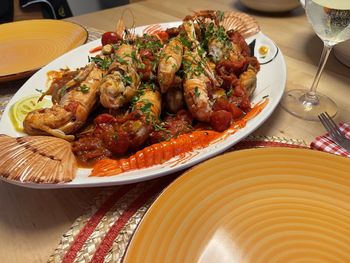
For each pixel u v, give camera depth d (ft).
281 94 1.11
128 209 0.80
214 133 0.97
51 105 1.11
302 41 1.63
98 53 1.39
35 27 1.60
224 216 0.67
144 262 0.58
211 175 0.74
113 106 1.04
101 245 0.72
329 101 1.17
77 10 3.74
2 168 0.77
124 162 0.88
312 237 0.65
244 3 1.95
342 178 0.74
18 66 1.38
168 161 0.88
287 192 0.72
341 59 1.40
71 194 0.85
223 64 1.23
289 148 0.80
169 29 1.47
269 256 0.62
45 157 0.82
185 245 0.62
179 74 1.12
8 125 1.01
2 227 0.77
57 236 0.75
